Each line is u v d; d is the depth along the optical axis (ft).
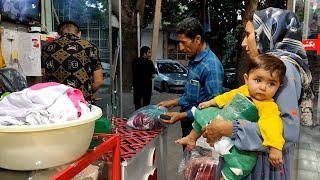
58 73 6.07
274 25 3.56
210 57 5.53
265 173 3.35
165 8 38.78
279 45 3.59
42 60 6.35
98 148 3.30
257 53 3.73
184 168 5.05
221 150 3.43
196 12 36.63
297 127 3.13
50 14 8.14
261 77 3.19
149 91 19.86
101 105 8.66
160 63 31.19
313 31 5.96
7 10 6.28
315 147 6.48
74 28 6.68
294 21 3.59
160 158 5.64
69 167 2.76
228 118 3.49
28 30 7.03
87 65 6.25
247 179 3.43
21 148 2.44
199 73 5.54
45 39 6.71
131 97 25.71
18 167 2.55
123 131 5.40
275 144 3.05
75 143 2.73
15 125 2.43
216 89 5.33
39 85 3.02
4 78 4.61
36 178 2.73
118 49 9.31
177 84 29.09
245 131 3.23
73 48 6.11
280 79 3.16
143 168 4.69
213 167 4.33
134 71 19.62
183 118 5.45
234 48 37.47
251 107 3.36
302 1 6.05
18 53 6.17
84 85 6.15
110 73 8.97
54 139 2.52
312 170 6.47
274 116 3.16
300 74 3.45
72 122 2.60
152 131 5.41
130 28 24.80
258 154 3.35
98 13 8.79
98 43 8.90
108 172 3.90
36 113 2.59
